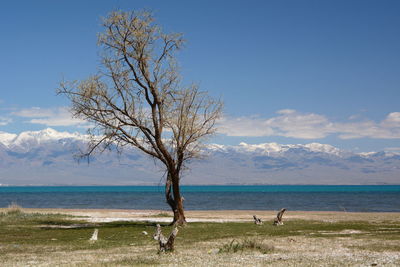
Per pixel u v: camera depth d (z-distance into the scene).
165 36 44.69
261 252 25.61
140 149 45.44
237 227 44.62
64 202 146.50
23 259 23.64
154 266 19.70
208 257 22.97
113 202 145.50
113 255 24.94
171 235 25.61
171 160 45.69
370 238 33.34
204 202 144.25
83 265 20.36
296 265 19.72
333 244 29.61
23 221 52.31
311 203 135.25
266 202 143.12
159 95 44.47
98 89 43.47
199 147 46.31
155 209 105.31
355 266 19.42
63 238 35.47
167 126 45.22
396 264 19.95
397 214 75.25
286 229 41.84
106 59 44.12
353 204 127.56
